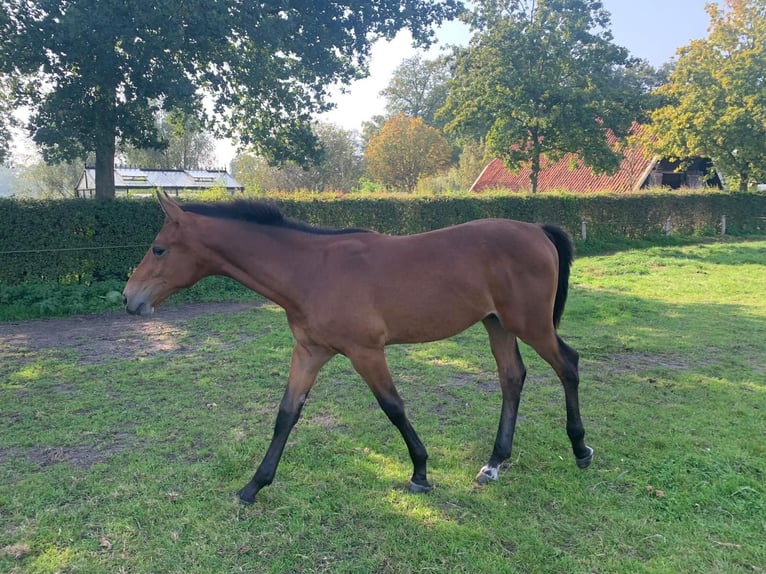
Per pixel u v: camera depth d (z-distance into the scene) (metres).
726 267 12.67
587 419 4.21
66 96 9.30
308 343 3.10
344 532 2.76
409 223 14.35
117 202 9.89
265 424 4.14
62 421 4.21
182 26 9.13
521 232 3.33
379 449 3.71
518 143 20.06
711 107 21.47
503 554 2.58
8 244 8.95
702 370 5.43
